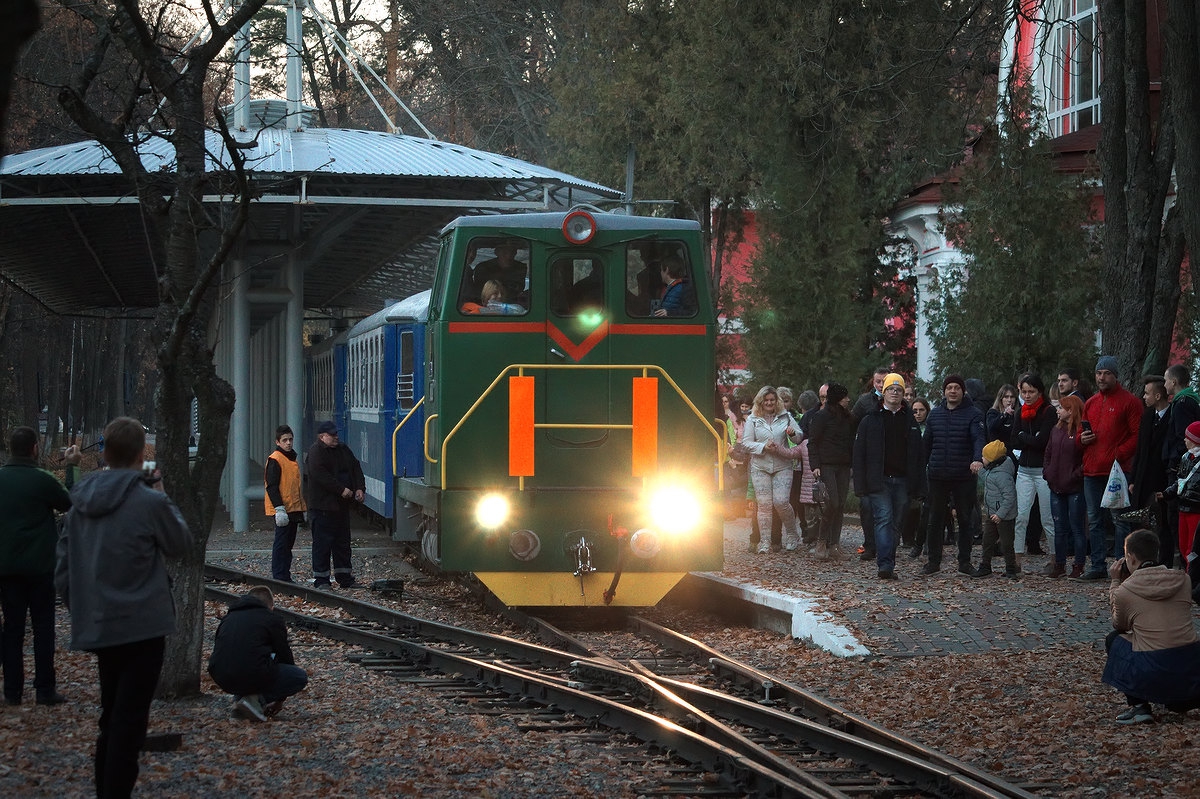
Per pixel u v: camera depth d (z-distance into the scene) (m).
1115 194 30.98
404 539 31.28
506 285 25.41
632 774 14.30
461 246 25.28
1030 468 28.98
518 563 24.75
